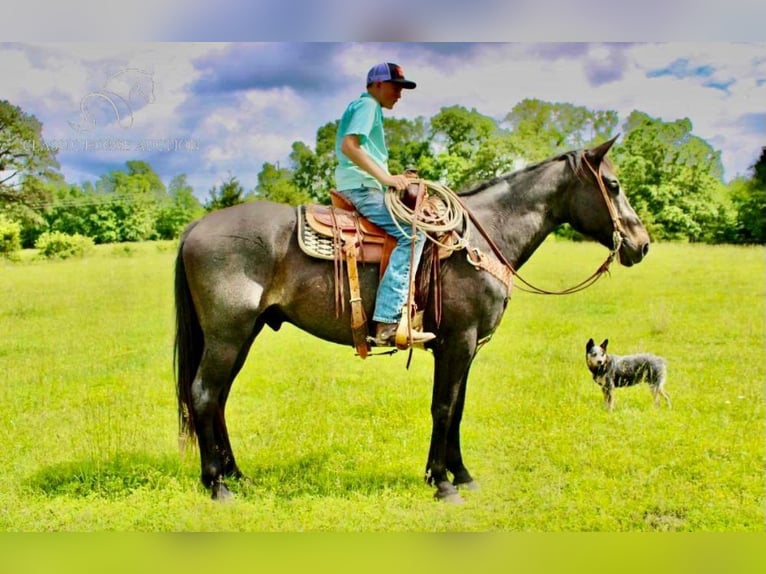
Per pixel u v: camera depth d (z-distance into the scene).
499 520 3.25
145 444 4.08
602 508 3.28
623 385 4.68
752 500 3.36
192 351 3.35
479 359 6.02
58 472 3.66
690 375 5.48
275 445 4.09
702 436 4.14
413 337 3.16
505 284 3.39
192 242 3.23
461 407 3.60
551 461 3.84
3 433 4.26
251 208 3.31
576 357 6.00
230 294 3.16
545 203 3.56
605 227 3.53
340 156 3.37
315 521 3.21
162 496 3.44
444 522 3.21
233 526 3.17
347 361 6.17
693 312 7.80
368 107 3.21
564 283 9.49
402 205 3.20
